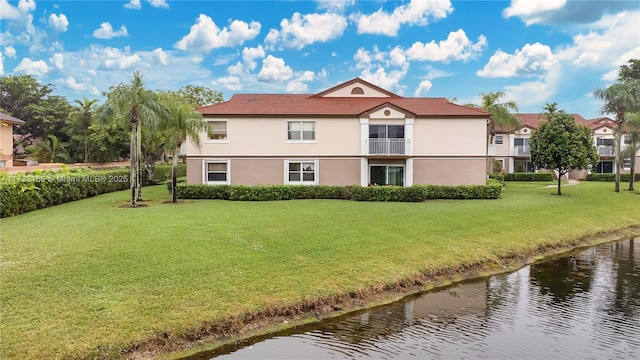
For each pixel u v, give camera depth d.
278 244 12.48
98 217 16.34
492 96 41.69
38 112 51.03
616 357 7.56
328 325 8.80
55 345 6.87
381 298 10.29
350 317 9.22
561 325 8.95
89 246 11.49
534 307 10.00
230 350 7.66
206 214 17.36
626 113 30.09
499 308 9.91
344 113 27.30
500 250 14.27
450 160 27.77
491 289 11.29
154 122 19.45
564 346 7.98
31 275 9.22
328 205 21.17
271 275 10.20
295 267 10.83
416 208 20.25
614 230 19.28
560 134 26.66
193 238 12.63
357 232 14.38
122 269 9.80
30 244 11.69
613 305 10.17
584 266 13.73
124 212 17.88
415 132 27.66
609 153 46.72
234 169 27.22
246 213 17.83
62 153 45.19
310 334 8.38
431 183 27.83
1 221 15.54
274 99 30.53
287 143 27.30
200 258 10.81
